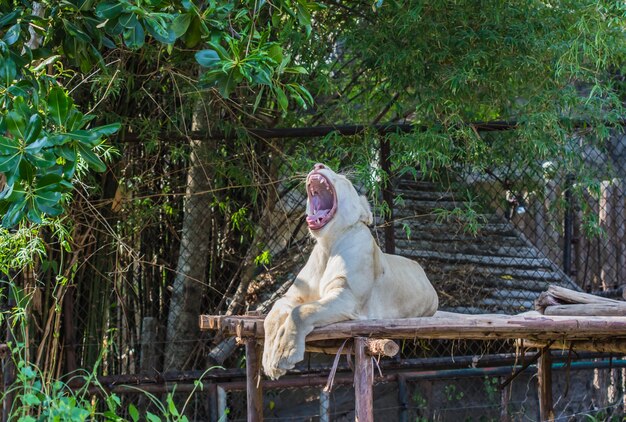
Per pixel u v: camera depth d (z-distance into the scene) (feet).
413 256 25.12
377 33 23.39
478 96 24.12
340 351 15.31
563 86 24.13
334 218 16.76
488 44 23.16
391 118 29.48
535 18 23.25
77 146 14.47
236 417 25.91
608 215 30.09
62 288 21.71
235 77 15.14
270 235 25.31
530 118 22.90
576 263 31.07
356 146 23.71
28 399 12.97
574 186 26.17
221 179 24.70
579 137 25.72
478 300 25.31
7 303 21.13
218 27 15.39
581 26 22.36
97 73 22.20
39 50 16.96
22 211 14.19
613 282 29.84
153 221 24.67
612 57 24.52
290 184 25.41
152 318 23.98
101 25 15.30
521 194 27.84
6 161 13.29
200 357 25.05
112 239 23.57
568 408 28.35
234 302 24.99
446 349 26.48
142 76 23.18
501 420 23.25
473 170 24.93
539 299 18.25
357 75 25.94
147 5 15.07
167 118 24.16
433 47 23.38
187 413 24.85
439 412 26.89
